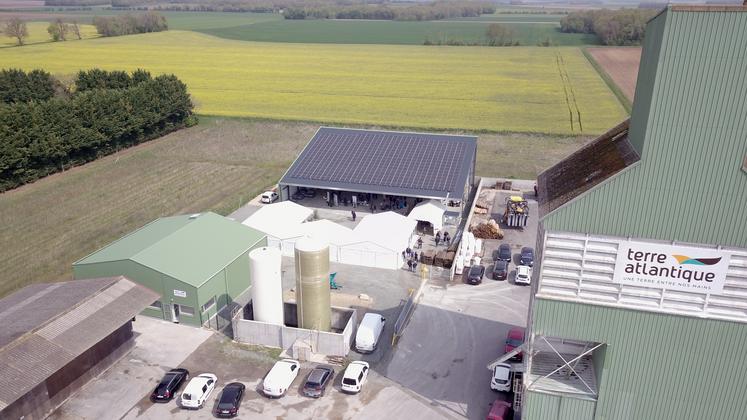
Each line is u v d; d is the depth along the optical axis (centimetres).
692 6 2348
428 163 6912
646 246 2705
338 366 3925
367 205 6975
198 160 9119
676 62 2430
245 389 3678
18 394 3028
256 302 4156
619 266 2769
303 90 13950
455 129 10325
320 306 4106
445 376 3819
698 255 2661
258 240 5094
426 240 6041
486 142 9800
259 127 10888
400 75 15950
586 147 3575
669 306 2772
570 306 2878
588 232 2756
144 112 9738
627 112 11538
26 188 7600
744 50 2356
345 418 3419
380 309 4650
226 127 10944
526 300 4791
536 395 3033
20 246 5916
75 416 3406
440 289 4975
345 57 19412
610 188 2656
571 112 11612
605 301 2839
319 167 7056
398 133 7488
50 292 4066
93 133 8650
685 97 2464
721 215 2584
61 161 8231
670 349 2808
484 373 3853
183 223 5172
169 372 3691
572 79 15125
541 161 8925
